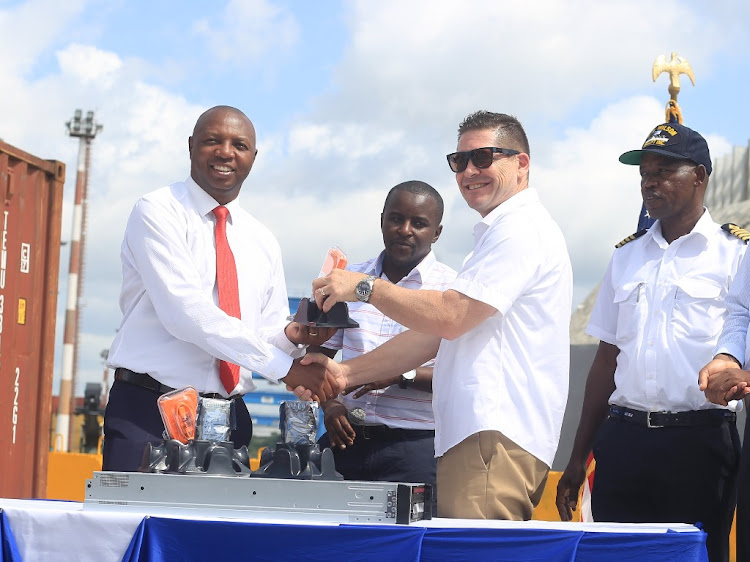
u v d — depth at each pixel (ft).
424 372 14.15
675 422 12.16
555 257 10.69
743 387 9.46
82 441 85.66
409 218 14.84
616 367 13.33
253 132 12.71
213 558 7.76
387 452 14.23
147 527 7.87
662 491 12.27
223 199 12.64
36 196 21.99
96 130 117.91
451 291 10.28
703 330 12.16
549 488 22.99
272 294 13.29
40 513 8.04
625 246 13.37
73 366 107.14
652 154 12.60
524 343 10.44
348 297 10.59
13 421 21.11
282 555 7.68
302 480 8.26
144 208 12.14
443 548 7.64
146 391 12.05
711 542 12.18
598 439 12.98
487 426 10.15
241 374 12.48
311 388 11.46
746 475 10.50
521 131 11.43
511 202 11.02
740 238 12.42
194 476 8.41
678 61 15.26
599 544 7.59
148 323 12.16
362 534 7.61
